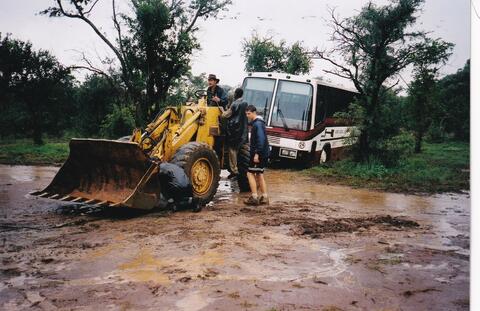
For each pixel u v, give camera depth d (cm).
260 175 746
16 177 1055
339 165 1366
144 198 611
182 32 1892
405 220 647
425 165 1443
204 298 343
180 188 640
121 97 2119
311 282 384
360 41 1290
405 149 1345
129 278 384
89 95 2412
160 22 1830
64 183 700
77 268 407
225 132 838
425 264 444
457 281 396
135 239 507
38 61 2138
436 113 1881
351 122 1359
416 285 385
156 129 725
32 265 415
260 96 1390
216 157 739
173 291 356
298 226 583
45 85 2152
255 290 362
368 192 962
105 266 414
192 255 450
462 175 1281
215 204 748
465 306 341
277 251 472
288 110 1351
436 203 840
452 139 2698
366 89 1324
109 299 339
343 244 511
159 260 434
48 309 320
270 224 595
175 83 1966
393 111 1338
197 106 789
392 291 369
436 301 350
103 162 665
